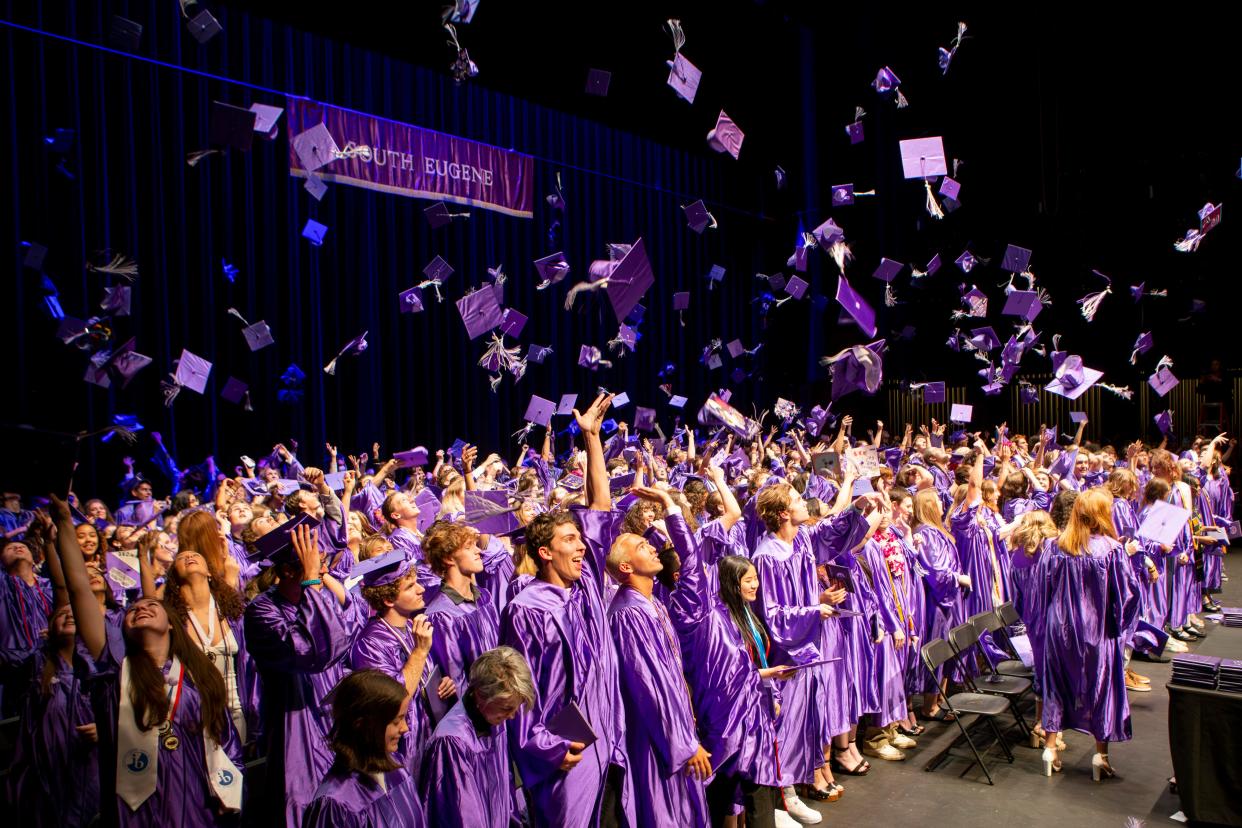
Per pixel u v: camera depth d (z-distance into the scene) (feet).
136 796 10.87
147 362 31.01
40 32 33.73
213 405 38.96
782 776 16.01
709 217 38.55
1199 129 52.65
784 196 64.85
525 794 13.47
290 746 12.28
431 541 13.57
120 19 32.76
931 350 63.41
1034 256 59.67
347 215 44.52
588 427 13.75
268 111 27.86
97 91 35.73
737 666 13.79
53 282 34.14
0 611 16.66
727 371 63.77
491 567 16.53
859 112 50.24
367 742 9.07
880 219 61.11
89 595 11.93
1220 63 51.52
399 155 45.93
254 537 16.75
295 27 42.73
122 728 10.96
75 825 13.64
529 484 25.00
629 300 14.80
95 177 35.60
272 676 12.45
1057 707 18.25
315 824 8.77
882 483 22.86
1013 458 38.04
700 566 13.96
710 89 59.00
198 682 11.57
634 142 58.80
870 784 18.11
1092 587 17.87
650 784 12.59
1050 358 61.41
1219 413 56.44
